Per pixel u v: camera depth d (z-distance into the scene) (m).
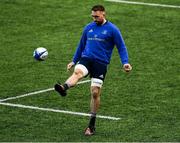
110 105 32.28
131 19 47.91
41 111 31.47
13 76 37.47
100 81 28.34
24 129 28.78
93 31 28.66
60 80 36.94
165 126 29.20
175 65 39.19
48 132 28.36
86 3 51.03
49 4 50.84
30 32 45.81
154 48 42.41
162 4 50.97
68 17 48.31
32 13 49.16
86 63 28.36
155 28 46.16
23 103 32.75
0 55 41.44
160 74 37.56
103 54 28.48
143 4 50.91
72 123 29.70
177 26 46.44
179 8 50.06
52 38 44.69
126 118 30.34
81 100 33.12
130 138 27.52
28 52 42.00
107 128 28.92
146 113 31.09
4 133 28.19
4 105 32.44
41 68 38.97
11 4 50.94
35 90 34.97
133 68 38.69
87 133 27.89
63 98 33.47
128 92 34.41
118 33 28.53
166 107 31.97
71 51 42.25
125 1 51.47
